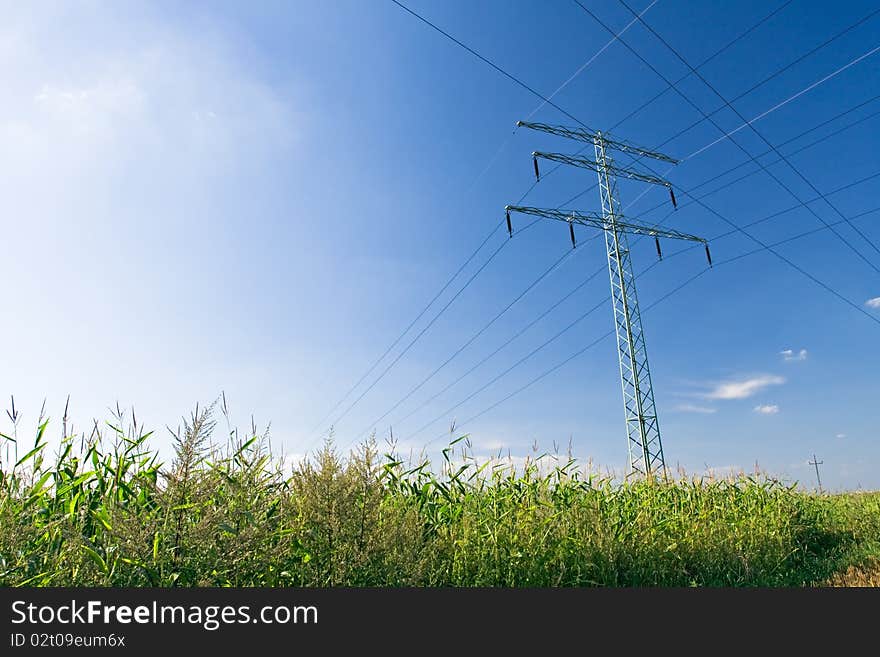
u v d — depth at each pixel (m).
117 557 3.56
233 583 3.80
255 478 4.31
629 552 7.11
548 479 7.71
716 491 10.55
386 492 6.04
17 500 3.85
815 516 11.91
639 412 18.92
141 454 4.66
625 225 21.38
